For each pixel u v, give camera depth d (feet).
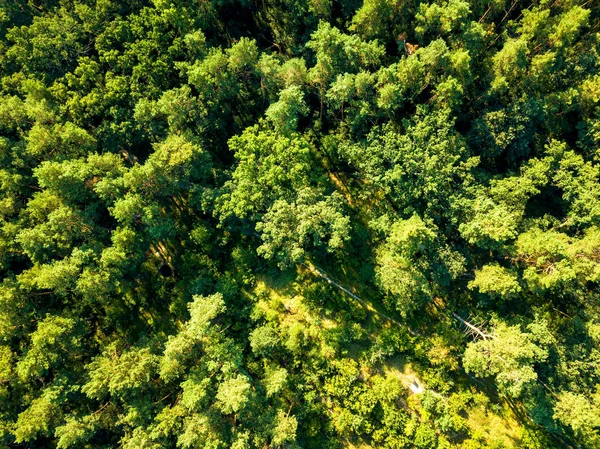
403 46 199.11
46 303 191.11
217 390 167.43
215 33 228.63
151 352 182.50
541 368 165.07
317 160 208.85
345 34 202.18
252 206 174.50
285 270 196.44
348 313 186.70
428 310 186.09
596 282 172.35
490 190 179.93
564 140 197.67
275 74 193.98
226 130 217.36
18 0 226.99
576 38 201.26
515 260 171.42
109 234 199.31
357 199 202.59
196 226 203.92
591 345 164.55
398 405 177.99
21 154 193.57
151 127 196.13
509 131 184.75
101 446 177.78
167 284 206.90
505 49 181.27
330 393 180.24
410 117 190.70
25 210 186.09
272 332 185.26
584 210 175.32
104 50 207.82
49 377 181.16
